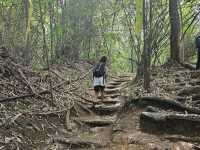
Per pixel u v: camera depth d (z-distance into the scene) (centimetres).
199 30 1705
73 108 916
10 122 655
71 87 1119
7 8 1170
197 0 1452
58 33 1513
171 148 597
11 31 1112
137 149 625
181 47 1344
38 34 1300
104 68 1083
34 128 702
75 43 1706
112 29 1920
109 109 956
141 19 905
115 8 1803
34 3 1189
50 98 891
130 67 2423
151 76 1110
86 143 681
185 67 1204
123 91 1146
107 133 759
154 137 652
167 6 1325
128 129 716
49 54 1467
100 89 1074
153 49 1278
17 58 1072
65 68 1466
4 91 782
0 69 839
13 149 590
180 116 652
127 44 2272
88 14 1758
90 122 838
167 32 1337
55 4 1458
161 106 753
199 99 795
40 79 977
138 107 782
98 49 2095
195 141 616
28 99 817
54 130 751
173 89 911
